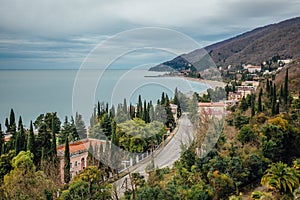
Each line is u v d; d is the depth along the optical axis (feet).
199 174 42.63
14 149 68.18
